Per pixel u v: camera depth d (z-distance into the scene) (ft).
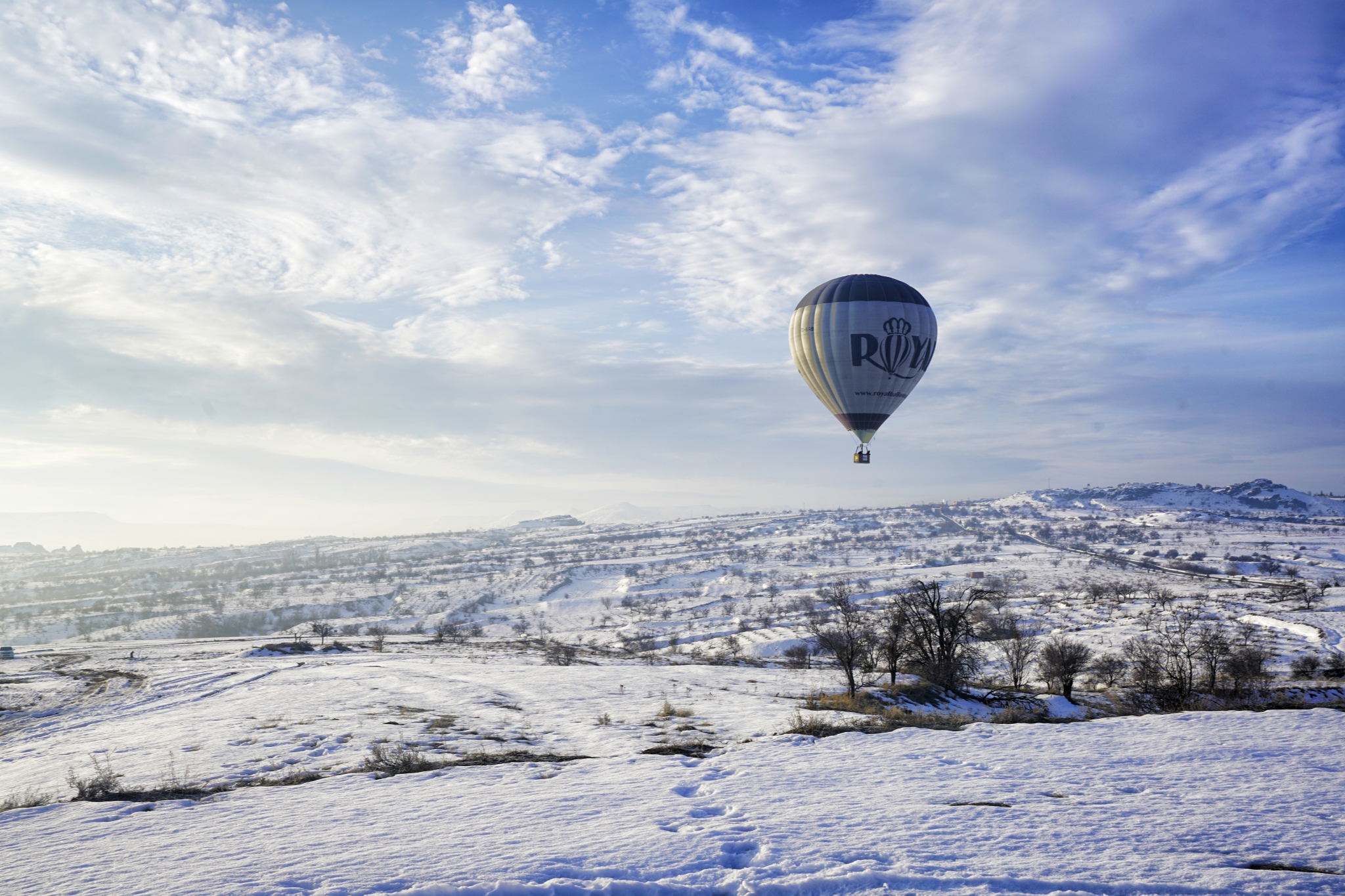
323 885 24.70
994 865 25.63
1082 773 39.50
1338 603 487.61
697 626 629.92
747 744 52.85
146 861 28.02
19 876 26.40
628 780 40.81
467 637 522.47
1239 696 130.93
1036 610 542.16
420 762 52.19
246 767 58.90
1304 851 26.73
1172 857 26.16
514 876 25.14
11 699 157.69
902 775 40.27
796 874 25.25
